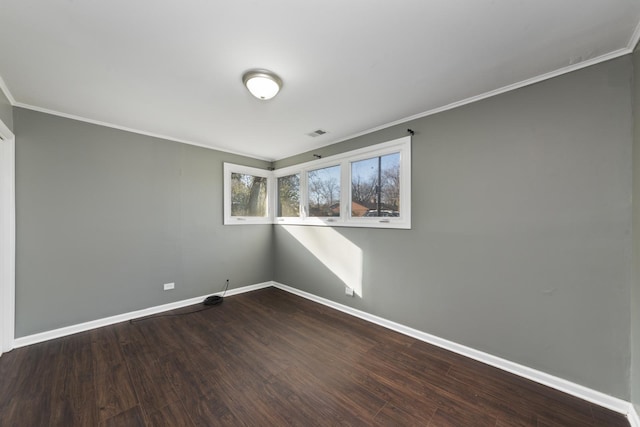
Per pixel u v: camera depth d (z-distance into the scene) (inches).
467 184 90.0
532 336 77.5
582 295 69.9
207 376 78.4
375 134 117.4
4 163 89.7
